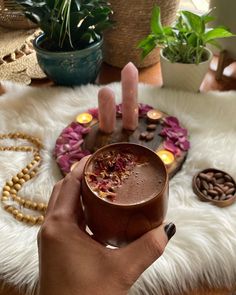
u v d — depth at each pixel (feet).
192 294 1.46
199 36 2.19
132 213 0.82
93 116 2.24
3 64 2.69
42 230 0.94
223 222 1.59
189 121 2.17
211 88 2.50
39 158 2.01
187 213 1.64
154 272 1.43
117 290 0.90
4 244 1.57
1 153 2.03
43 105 2.35
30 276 1.47
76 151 1.99
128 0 2.35
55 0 2.22
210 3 2.35
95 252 0.91
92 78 2.56
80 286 0.88
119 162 0.95
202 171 1.83
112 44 2.64
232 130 2.08
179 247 1.51
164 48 2.42
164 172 0.91
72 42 2.40
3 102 2.36
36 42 2.42
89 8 2.28
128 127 2.13
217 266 1.49
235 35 2.12
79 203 0.99
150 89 2.42
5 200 1.79
